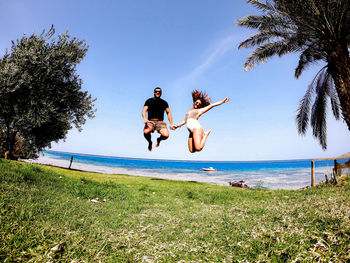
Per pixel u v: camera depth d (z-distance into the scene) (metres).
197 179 32.25
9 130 16.92
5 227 2.93
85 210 4.93
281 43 12.01
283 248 2.76
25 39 15.88
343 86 9.95
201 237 3.70
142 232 3.99
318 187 11.45
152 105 4.57
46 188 6.01
